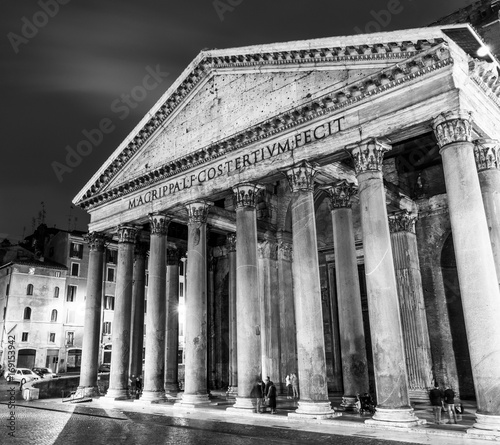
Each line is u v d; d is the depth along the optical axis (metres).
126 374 23.77
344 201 20.22
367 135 16.22
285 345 25.58
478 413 12.43
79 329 51.56
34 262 50.00
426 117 14.86
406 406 13.86
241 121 20.77
